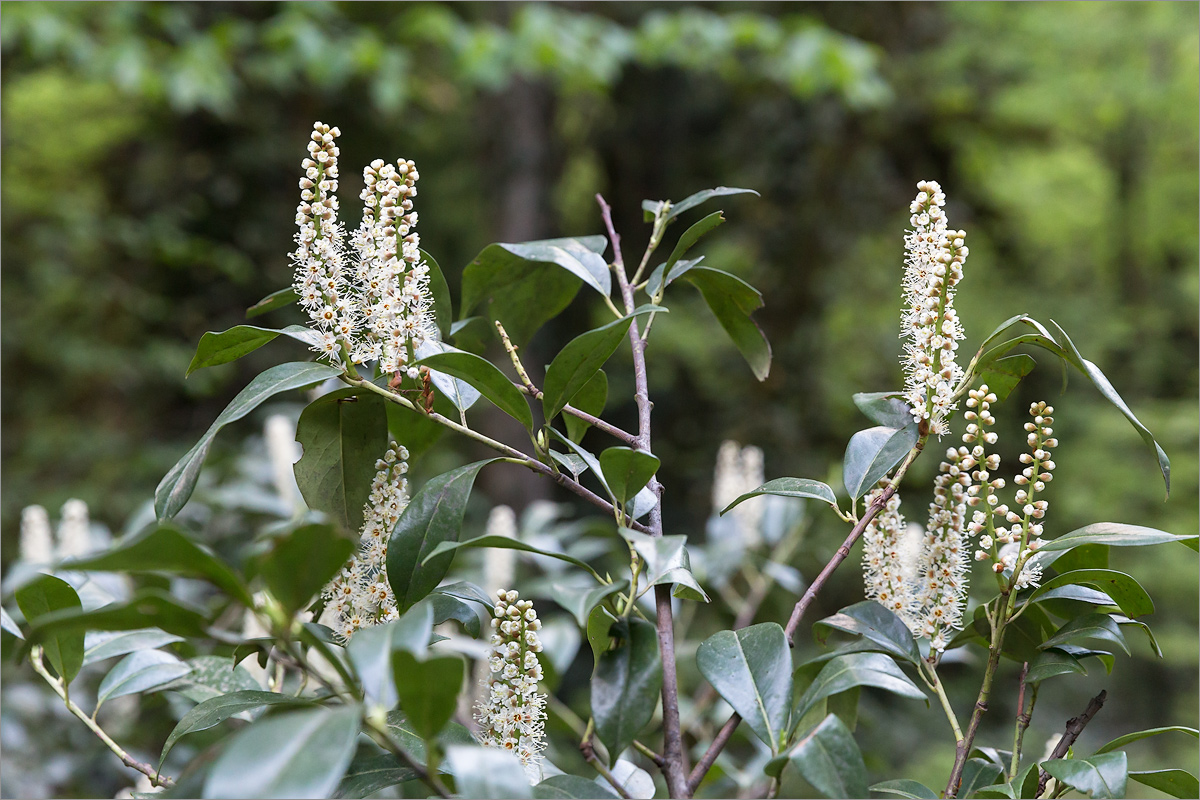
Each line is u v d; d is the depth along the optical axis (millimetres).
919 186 1033
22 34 5059
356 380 1025
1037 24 7535
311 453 1105
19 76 7512
